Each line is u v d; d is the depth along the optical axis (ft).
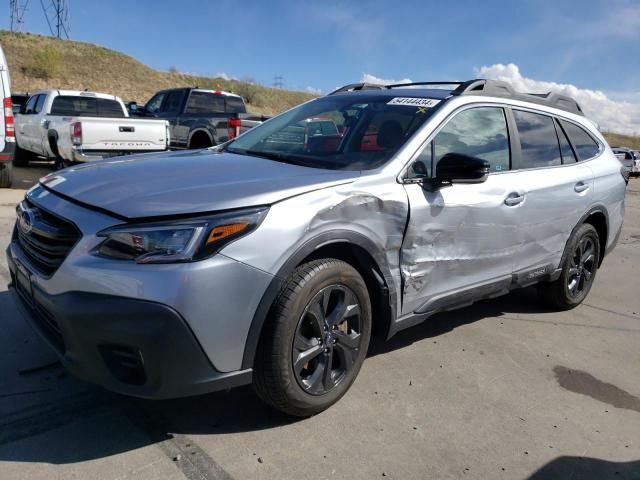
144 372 8.04
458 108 12.27
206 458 8.63
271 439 9.23
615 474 9.20
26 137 40.60
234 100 45.01
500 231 12.87
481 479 8.76
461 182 11.33
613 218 17.70
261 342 8.83
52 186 9.98
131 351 7.98
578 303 17.30
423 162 11.27
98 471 8.14
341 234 9.50
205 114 39.58
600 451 9.80
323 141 12.09
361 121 12.23
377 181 10.25
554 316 16.69
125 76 171.01
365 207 9.88
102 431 9.10
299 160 11.33
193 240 8.00
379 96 13.29
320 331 9.48
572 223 15.62
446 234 11.51
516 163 13.74
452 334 14.52
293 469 8.54
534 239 14.21
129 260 7.93
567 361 13.48
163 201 8.43
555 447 9.80
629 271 23.99
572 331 15.52
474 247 12.31
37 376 10.61
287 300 8.79
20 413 9.43
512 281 13.93
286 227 8.71
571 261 16.15
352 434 9.57
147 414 9.68
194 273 7.88
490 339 14.38
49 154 36.99
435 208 11.11
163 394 8.14
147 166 10.53
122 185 9.23
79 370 8.34
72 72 161.38
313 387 9.60
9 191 30.68
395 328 11.08
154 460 8.48
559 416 10.87
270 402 9.30
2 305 13.64
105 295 7.85
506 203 12.89
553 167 14.94
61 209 8.93
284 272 8.71
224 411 9.93
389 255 10.48
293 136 12.78
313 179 9.67
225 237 8.18
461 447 9.53
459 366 12.60
